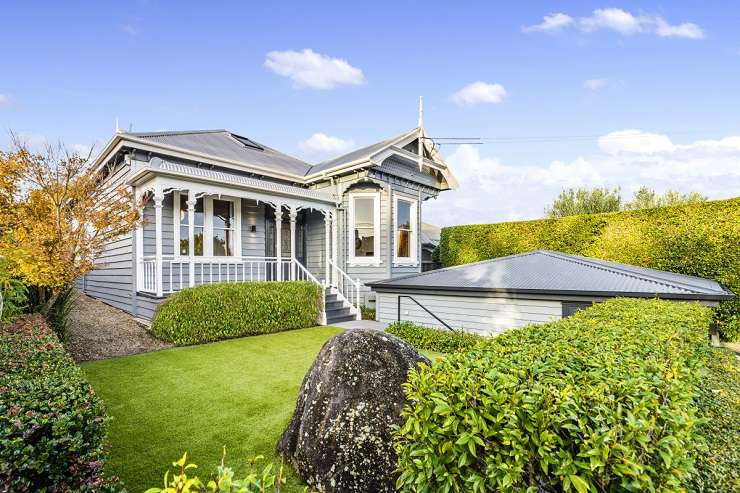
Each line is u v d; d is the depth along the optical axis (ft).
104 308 32.89
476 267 31.19
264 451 10.40
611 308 15.05
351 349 10.27
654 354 7.95
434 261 56.13
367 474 8.50
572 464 4.54
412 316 29.50
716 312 27.43
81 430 5.92
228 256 34.94
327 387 9.84
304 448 9.33
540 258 30.68
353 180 39.24
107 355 20.48
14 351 10.03
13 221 19.47
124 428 11.68
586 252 37.22
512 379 5.61
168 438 11.04
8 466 4.96
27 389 6.90
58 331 20.35
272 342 24.43
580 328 10.49
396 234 42.78
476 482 4.96
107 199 22.80
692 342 10.87
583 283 23.58
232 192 31.14
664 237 31.14
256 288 27.84
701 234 28.94
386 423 8.94
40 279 18.69
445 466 5.47
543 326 10.87
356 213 41.39
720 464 7.61
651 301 17.67
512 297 24.43
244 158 39.45
